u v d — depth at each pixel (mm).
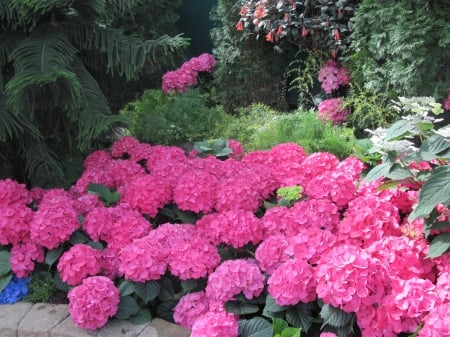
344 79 3963
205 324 1719
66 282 2201
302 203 2297
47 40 2711
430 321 1562
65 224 2258
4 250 2359
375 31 3496
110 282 1985
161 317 2105
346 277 1715
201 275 2020
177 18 5105
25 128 2750
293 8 3959
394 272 1846
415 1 3305
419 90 3361
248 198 2424
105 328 1962
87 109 2723
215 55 4699
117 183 2832
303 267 1857
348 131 3406
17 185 2545
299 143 3125
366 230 2018
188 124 3771
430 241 2049
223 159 3213
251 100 4449
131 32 4715
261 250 2064
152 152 3105
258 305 2053
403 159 2102
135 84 4539
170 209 2625
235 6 4277
